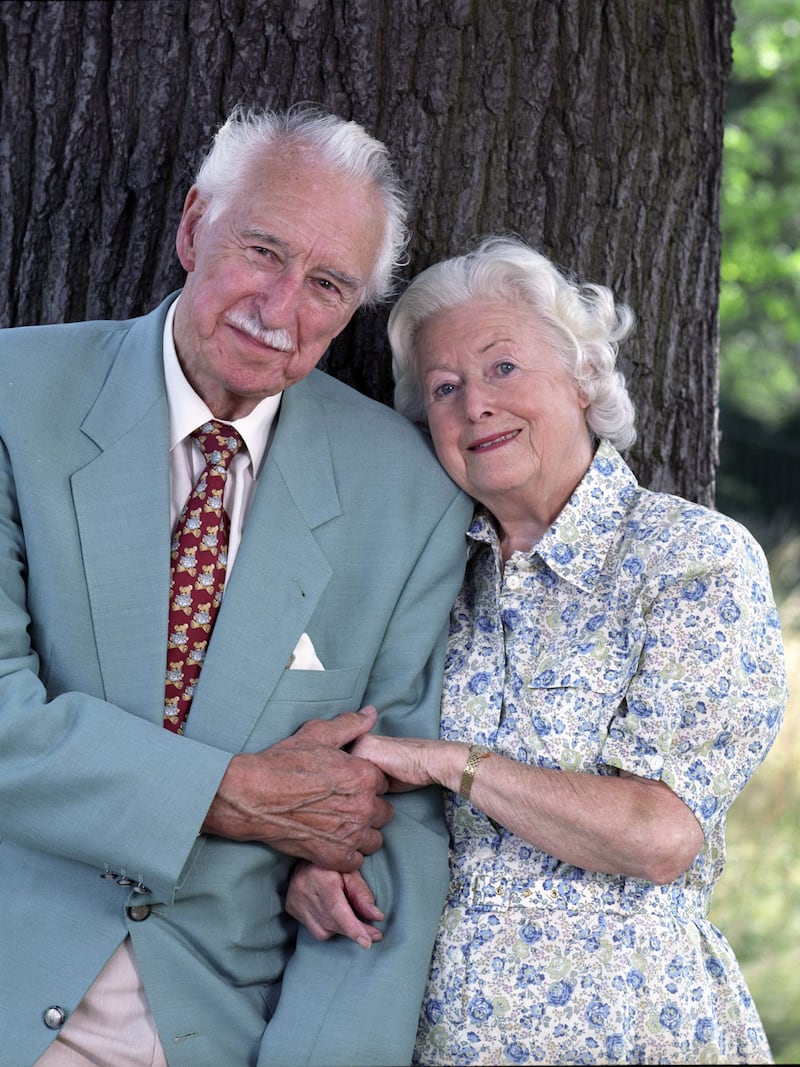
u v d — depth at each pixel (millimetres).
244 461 2283
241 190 2127
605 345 2371
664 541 2244
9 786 1972
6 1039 1977
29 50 2592
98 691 2086
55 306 2617
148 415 2199
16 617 2057
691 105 2785
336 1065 2041
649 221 2748
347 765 2121
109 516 2131
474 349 2340
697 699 2133
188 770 1977
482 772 2154
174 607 2145
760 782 4859
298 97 2590
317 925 2160
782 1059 3799
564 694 2223
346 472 2348
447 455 2389
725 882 4484
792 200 11961
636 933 2131
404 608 2299
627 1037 2082
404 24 2602
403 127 2617
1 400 2143
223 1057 2059
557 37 2652
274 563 2193
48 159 2594
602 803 2096
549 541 2297
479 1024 2117
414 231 2635
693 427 2840
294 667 2189
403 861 2207
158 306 2406
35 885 2061
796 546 6781
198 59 2584
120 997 2043
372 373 2695
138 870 1956
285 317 2107
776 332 13312
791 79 11680
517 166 2654
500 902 2178
